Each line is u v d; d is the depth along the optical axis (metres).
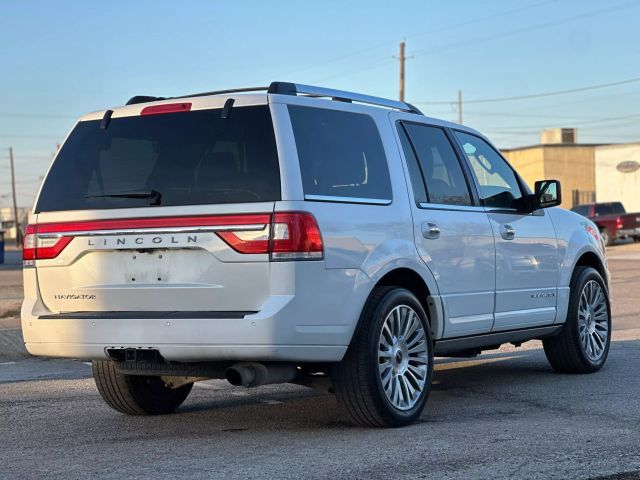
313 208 5.86
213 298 5.84
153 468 5.29
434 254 6.82
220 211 5.84
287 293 5.70
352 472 5.09
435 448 5.64
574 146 64.94
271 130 5.93
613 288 18.94
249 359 5.78
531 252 7.96
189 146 6.11
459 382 8.34
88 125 6.55
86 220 6.21
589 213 39.44
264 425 6.55
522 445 5.68
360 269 6.10
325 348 5.88
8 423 6.76
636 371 8.79
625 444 5.68
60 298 6.34
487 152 7.92
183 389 7.15
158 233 5.97
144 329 5.95
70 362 10.07
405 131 6.99
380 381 6.16
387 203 6.50
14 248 69.06
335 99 6.57
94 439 6.17
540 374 8.72
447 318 6.94
